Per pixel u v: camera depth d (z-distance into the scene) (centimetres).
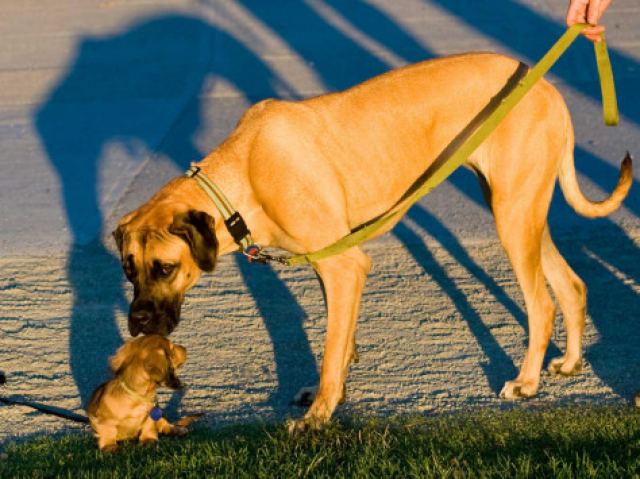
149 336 592
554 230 953
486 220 984
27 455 598
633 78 1345
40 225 1023
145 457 574
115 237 604
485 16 1667
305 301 838
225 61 1536
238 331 792
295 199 608
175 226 578
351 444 589
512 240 655
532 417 619
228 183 618
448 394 683
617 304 800
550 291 826
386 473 525
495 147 642
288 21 1719
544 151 644
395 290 851
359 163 632
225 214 614
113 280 895
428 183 622
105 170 1157
